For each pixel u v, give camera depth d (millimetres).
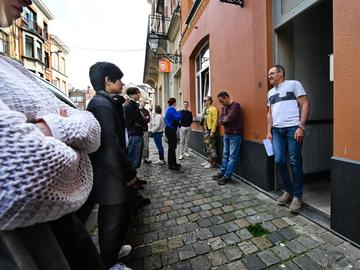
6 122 424
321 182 3355
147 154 5566
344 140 1864
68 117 722
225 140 3879
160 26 12344
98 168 1477
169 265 1759
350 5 1744
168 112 4746
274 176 3135
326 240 1937
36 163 444
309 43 3201
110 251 1540
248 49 3436
